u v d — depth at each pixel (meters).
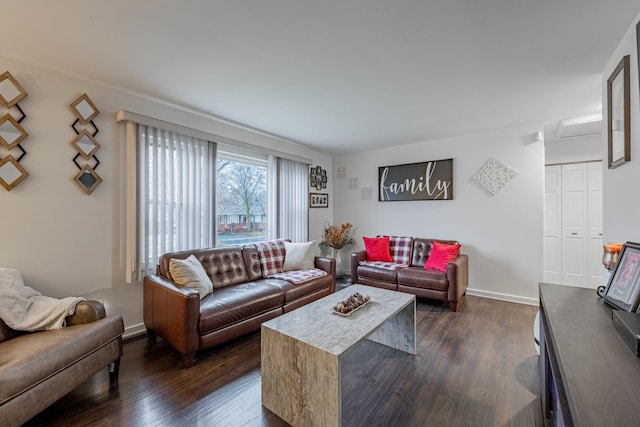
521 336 2.63
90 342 1.70
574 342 1.07
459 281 3.34
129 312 2.64
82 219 2.38
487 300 3.71
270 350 1.70
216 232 3.33
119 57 2.05
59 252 2.26
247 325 2.47
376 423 1.56
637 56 1.59
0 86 1.99
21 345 1.54
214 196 3.31
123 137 2.62
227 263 3.06
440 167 4.21
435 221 4.27
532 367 2.10
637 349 0.96
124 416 1.60
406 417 1.60
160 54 2.01
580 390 0.78
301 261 3.57
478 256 3.91
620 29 1.72
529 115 3.23
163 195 2.82
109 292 2.52
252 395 1.82
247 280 3.17
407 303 2.26
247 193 3.99
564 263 4.23
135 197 2.63
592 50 1.94
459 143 4.07
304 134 3.98
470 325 2.89
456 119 3.37
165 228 2.84
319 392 1.48
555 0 1.49
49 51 1.97
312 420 1.51
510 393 1.80
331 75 2.31
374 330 1.76
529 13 1.59
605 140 2.17
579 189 4.12
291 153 4.45
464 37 1.81
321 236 5.13
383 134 3.99
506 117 3.30
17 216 2.07
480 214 3.90
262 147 3.92
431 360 2.21
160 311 2.32
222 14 1.60
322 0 1.49
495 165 3.78
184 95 2.69
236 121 3.42
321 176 5.15
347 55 2.03
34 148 2.14
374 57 2.05
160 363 2.17
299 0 1.49
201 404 1.72
